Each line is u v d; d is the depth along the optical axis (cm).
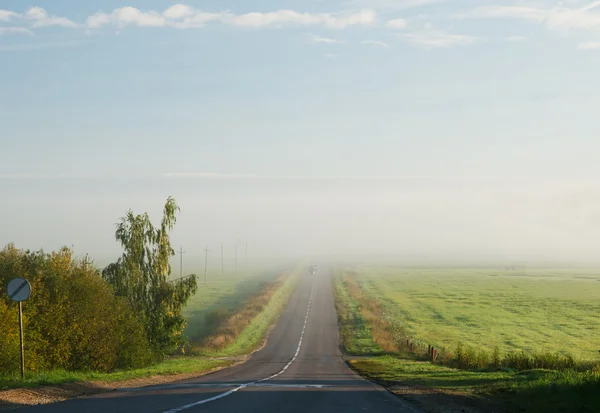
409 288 17738
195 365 4516
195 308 12231
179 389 2317
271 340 7850
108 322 3662
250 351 6806
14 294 2328
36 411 1577
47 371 2833
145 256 5578
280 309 11644
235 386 2506
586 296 15075
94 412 1554
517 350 7219
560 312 11606
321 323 9525
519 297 14762
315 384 2775
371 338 7731
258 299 12688
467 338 8212
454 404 1980
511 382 2627
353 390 2450
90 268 3794
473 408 1886
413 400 2089
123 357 3875
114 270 5466
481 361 4231
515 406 1920
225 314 10131
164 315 5438
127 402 1803
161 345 5369
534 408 1841
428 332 8781
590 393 1983
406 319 10406
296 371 4034
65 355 3291
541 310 11938
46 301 3309
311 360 5731
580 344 7806
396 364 4794
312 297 14025
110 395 2039
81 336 3425
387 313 11100
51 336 3250
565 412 1755
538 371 3181
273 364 5059
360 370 4094
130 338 3966
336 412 1725
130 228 5534
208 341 7262
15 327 2802
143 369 3741
